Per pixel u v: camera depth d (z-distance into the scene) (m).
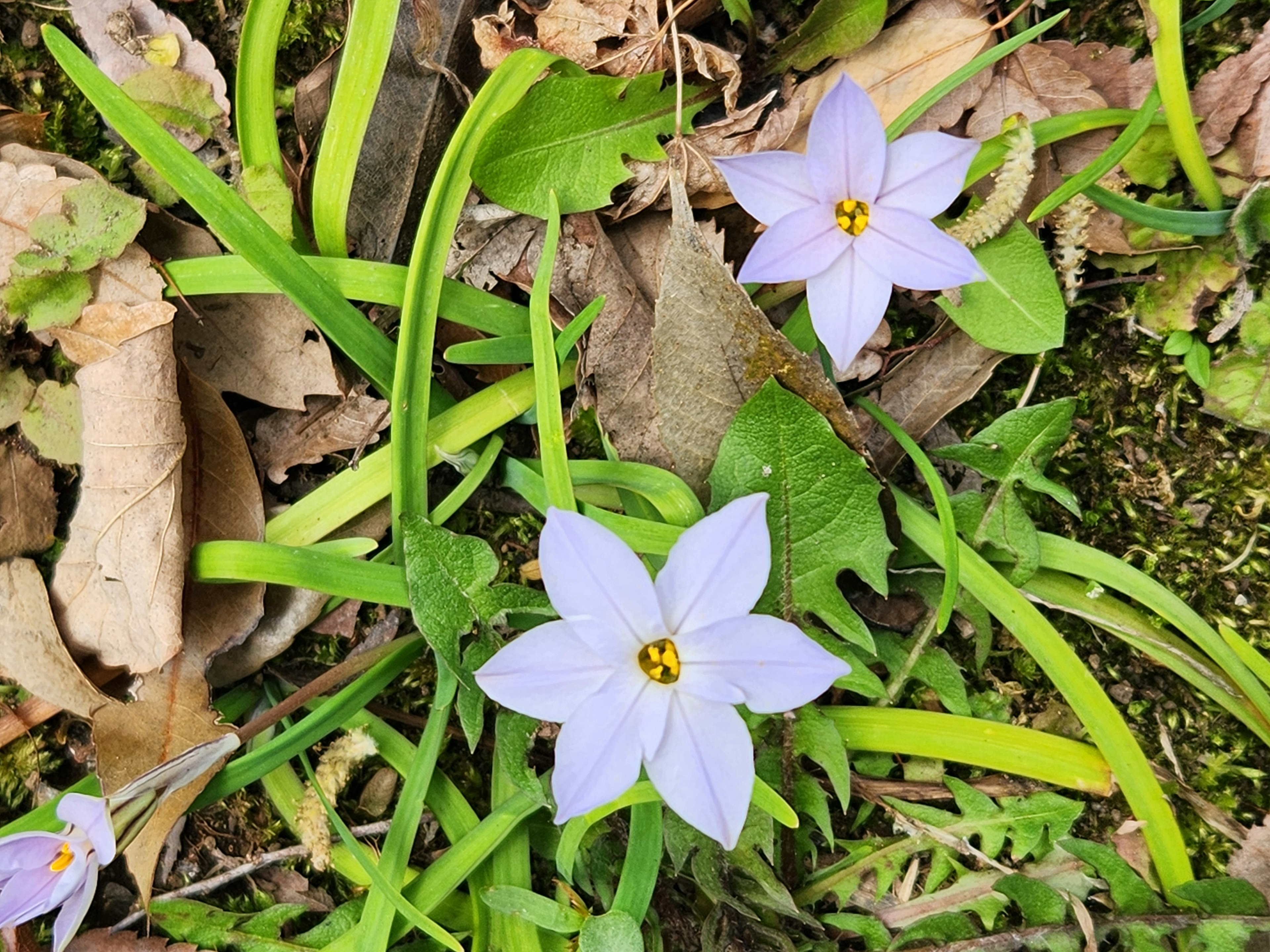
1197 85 0.14
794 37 0.14
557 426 0.13
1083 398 0.15
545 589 0.13
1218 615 0.15
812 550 0.13
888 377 0.15
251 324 0.14
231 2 0.15
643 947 0.13
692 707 0.11
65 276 0.13
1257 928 0.13
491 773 0.15
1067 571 0.14
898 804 0.15
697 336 0.13
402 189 0.14
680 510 0.14
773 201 0.13
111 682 0.14
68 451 0.14
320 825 0.14
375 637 0.15
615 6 0.14
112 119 0.13
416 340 0.13
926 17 0.14
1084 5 0.14
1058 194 0.13
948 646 0.15
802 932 0.15
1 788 0.15
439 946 0.14
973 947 0.14
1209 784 0.15
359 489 0.14
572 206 0.14
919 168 0.12
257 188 0.14
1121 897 0.14
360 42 0.13
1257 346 0.14
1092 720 0.14
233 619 0.14
